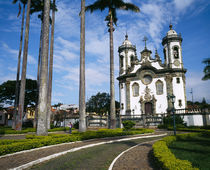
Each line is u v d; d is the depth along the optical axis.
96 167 6.75
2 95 41.66
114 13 23.02
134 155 8.75
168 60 41.22
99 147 11.25
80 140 13.31
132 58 47.91
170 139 12.44
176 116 30.22
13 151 8.59
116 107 83.06
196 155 8.45
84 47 18.27
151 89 40.59
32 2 27.88
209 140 14.31
